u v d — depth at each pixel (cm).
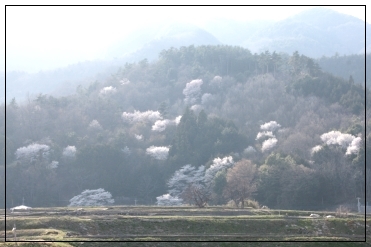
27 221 14500
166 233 14788
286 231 15600
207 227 15300
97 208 19638
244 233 15250
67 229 14325
